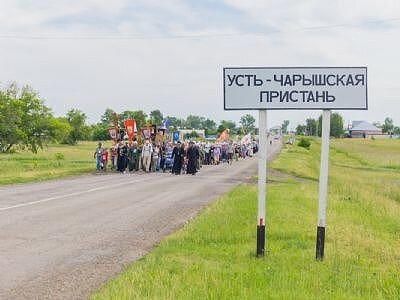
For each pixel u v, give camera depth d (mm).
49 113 83438
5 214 15273
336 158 86188
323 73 9789
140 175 33281
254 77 9836
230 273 8547
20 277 8531
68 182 27266
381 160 77188
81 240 11633
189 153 34312
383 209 20688
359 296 7543
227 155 52094
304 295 7379
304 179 33969
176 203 18328
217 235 11766
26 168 37531
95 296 7277
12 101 77875
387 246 12109
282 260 9680
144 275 8352
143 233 12570
